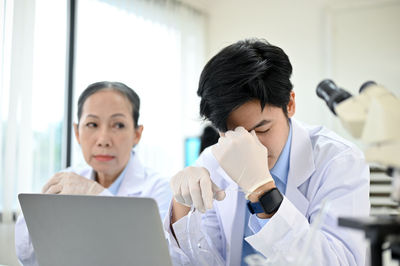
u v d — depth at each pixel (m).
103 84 1.39
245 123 0.87
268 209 0.81
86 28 2.47
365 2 3.04
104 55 2.58
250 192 0.81
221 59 0.84
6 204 1.96
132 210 0.67
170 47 3.17
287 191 1.07
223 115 0.85
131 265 0.71
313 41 3.26
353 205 0.94
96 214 0.71
